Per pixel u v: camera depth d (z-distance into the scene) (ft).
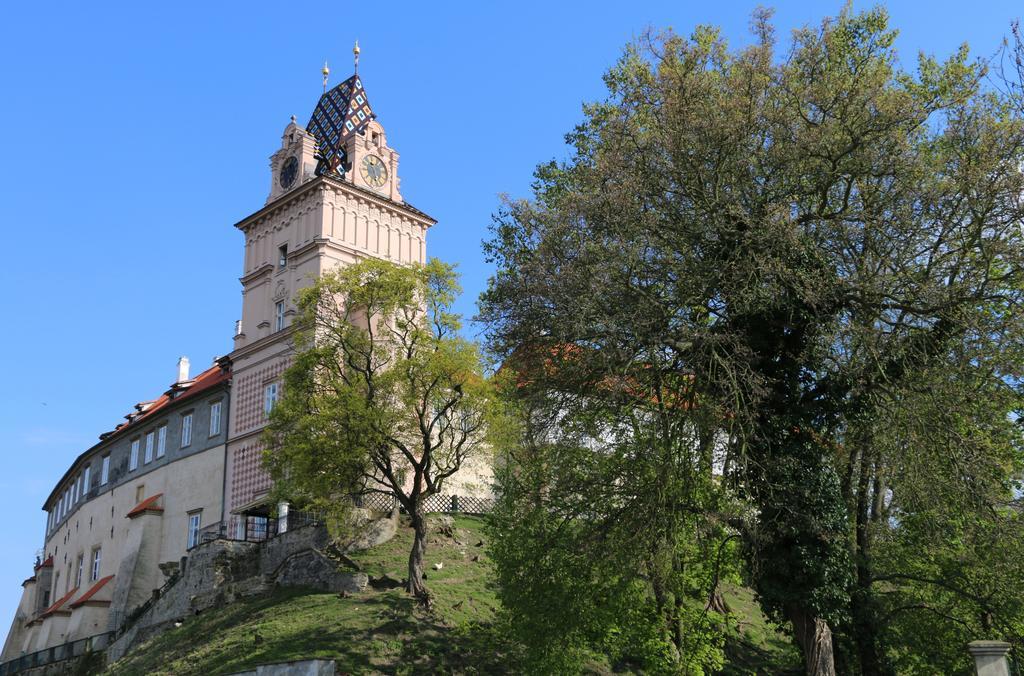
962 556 81.71
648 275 80.07
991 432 78.95
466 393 125.18
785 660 108.78
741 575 90.43
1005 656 63.98
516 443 100.32
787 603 79.66
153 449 201.05
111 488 216.33
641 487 77.77
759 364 80.64
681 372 78.28
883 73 86.33
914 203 76.69
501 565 88.74
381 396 124.77
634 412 81.20
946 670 86.33
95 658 167.53
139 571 183.73
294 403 123.65
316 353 125.39
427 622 110.83
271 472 124.67
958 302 72.90
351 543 132.98
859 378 76.79
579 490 81.00
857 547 86.53
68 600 217.15
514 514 88.94
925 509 76.13
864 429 78.64
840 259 77.82
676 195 80.69
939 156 81.51
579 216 81.00
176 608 150.71
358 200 173.37
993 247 73.15
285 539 142.41
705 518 79.71
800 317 79.20
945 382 73.92
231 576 144.15
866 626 84.38
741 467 78.23
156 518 189.06
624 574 78.23
